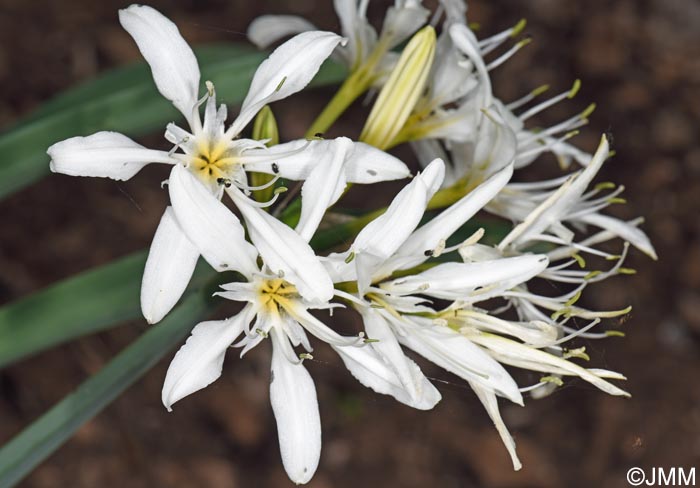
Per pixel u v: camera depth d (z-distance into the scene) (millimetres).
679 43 975
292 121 844
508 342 454
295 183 505
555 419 799
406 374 442
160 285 423
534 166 855
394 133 491
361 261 429
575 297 468
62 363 738
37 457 463
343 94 521
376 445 770
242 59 520
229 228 425
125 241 776
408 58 485
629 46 958
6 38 812
